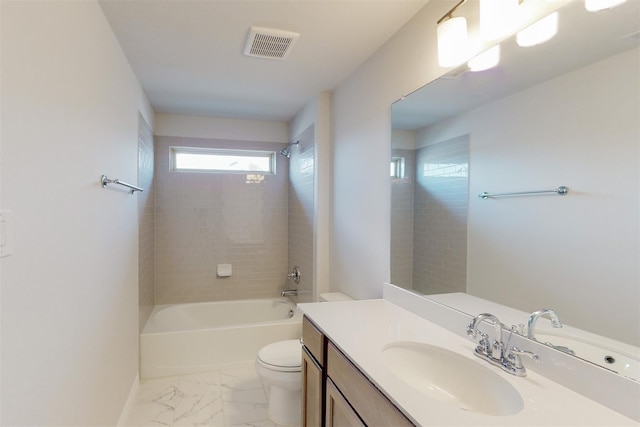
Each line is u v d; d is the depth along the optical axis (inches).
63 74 48.4
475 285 60.1
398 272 80.9
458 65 62.1
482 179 58.9
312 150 126.0
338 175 113.0
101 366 66.1
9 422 35.0
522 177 51.6
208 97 124.6
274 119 156.3
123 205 84.9
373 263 91.0
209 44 84.7
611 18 39.7
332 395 59.1
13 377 35.7
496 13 51.6
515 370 45.8
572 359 42.1
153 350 110.9
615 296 39.3
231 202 155.6
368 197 93.5
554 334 45.6
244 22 75.1
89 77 59.6
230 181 155.5
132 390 96.2
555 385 42.9
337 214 113.6
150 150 133.2
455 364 51.9
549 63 47.0
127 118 90.5
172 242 148.6
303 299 137.2
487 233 58.0
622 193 38.7
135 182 101.0
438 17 66.9
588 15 42.2
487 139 57.6
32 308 39.7
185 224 150.2
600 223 40.9
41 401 41.9
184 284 150.3
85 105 57.2
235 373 113.9
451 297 65.4
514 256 52.8
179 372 112.7
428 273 71.4
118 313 79.7
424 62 71.1
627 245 38.2
